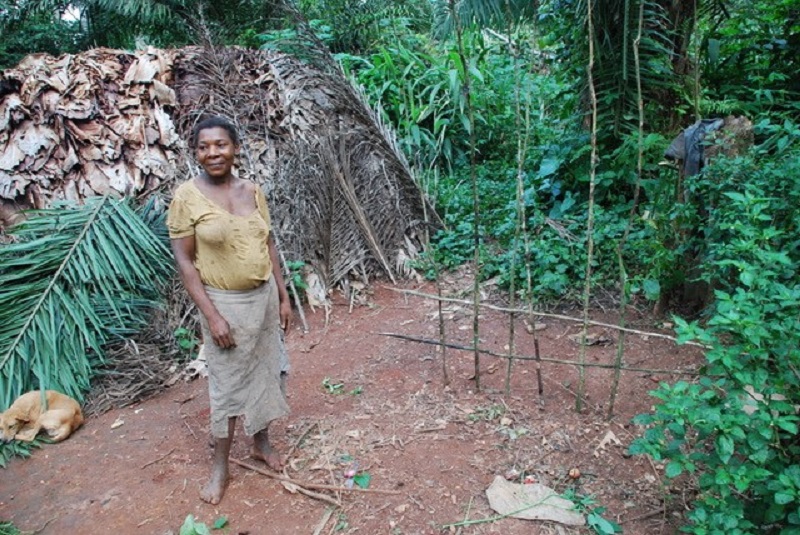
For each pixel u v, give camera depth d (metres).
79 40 9.86
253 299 2.39
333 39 8.46
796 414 2.04
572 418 2.93
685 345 3.42
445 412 3.04
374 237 4.92
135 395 3.41
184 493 2.58
